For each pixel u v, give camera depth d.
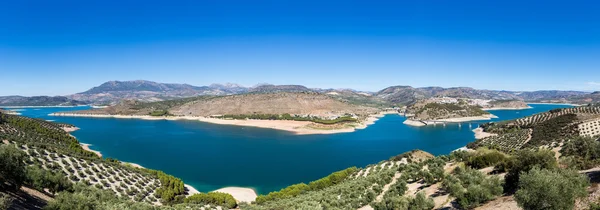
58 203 34.34
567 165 38.31
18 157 39.44
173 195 65.38
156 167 107.50
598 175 29.41
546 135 124.81
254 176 96.38
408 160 82.44
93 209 36.31
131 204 51.06
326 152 141.00
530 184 22.48
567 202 21.61
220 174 98.31
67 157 72.88
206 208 55.00
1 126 101.75
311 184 69.94
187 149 145.50
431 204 33.38
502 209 26.17
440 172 47.75
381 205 35.06
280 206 50.31
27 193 41.06
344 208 43.03
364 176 71.56
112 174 70.69
